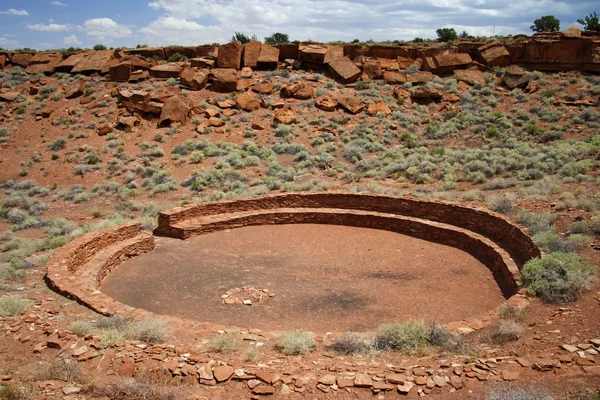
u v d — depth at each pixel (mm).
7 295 11180
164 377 7297
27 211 24859
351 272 14602
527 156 27047
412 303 12086
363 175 27312
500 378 6980
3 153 33406
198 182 27438
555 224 14773
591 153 24406
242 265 15359
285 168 29500
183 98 38562
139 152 32531
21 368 7637
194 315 11531
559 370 7055
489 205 18312
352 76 42594
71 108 38719
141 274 14555
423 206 19406
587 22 47188
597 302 9617
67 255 13641
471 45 45156
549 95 37688
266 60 45156
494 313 10047
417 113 37906
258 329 10008
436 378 7070
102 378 7336
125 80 43156
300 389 6953
